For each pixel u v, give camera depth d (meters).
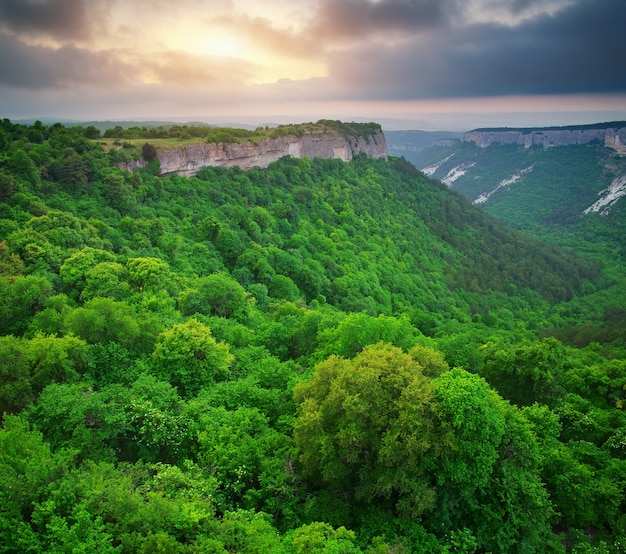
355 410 20.77
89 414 22.19
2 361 23.56
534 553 21.64
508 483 21.78
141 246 57.88
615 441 30.77
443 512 20.62
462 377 22.61
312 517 20.52
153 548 15.73
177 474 19.48
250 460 21.91
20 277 36.88
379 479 20.17
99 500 17.14
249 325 45.44
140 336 31.30
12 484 16.72
